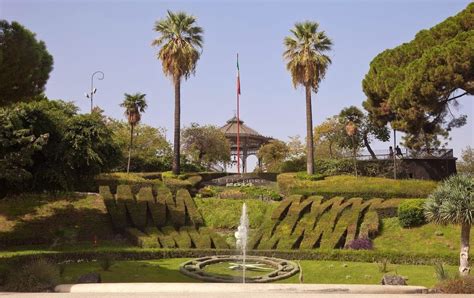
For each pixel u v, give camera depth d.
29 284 13.84
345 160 46.16
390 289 14.10
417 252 23.55
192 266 21.70
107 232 28.56
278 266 22.22
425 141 47.97
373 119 46.66
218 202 33.78
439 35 38.94
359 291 13.92
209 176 46.53
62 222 27.97
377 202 30.11
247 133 74.38
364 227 27.62
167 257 24.95
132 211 30.09
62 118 32.31
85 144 31.30
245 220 30.12
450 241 25.47
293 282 19.27
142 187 33.66
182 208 31.69
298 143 70.50
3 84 19.91
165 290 13.32
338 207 29.81
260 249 26.25
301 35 42.25
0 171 25.17
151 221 30.38
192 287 13.51
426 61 33.75
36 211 28.75
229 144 66.56
